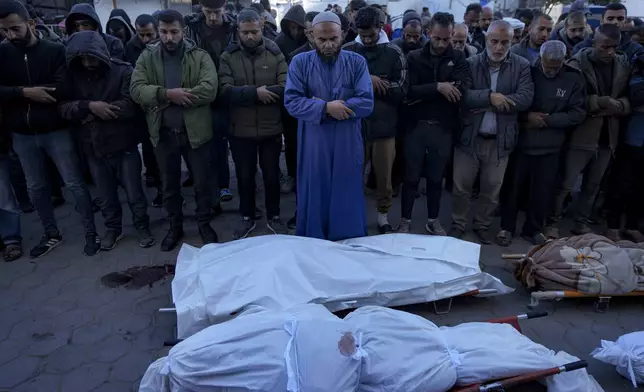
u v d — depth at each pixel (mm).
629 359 2674
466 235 4641
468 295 3471
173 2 11578
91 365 2934
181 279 3344
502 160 4172
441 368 2373
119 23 5562
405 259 3557
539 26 4523
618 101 4082
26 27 3713
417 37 4969
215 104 4344
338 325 2492
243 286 3143
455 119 4242
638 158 4254
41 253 4270
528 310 3498
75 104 3854
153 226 4898
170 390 2367
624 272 3375
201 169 4246
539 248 3693
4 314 3428
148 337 3195
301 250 3449
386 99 4137
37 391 2727
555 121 3986
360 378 2334
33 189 4199
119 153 4176
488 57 4016
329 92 3662
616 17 4754
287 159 5500
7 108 3914
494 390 2350
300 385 2170
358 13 4000
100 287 3777
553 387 2410
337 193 3877
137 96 3893
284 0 14625
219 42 4746
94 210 5254
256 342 2332
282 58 4223
